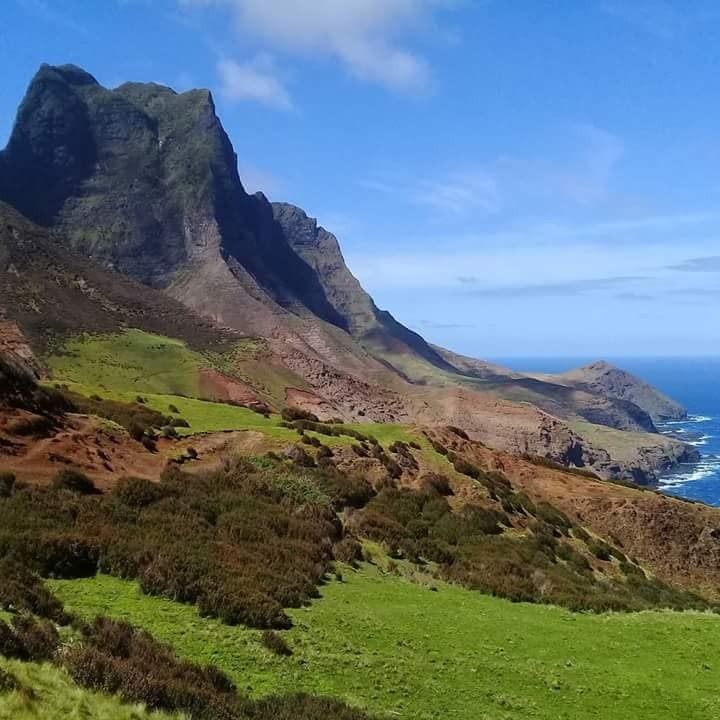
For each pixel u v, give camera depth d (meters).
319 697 14.66
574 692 18.11
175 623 17.44
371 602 23.66
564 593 30.81
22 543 19.22
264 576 22.23
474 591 29.23
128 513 24.88
